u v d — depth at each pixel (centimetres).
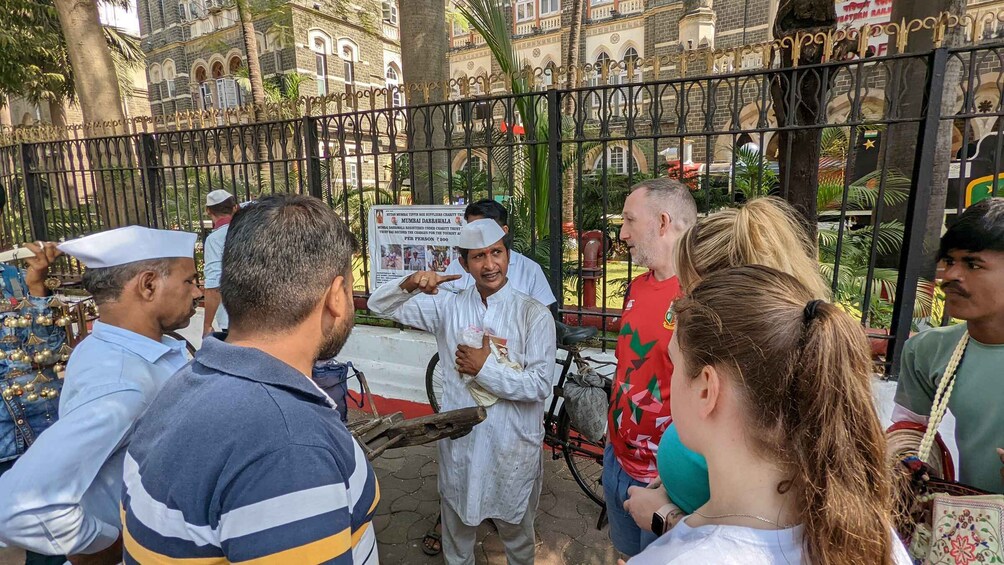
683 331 84
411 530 291
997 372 128
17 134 596
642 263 182
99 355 143
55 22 1060
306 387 97
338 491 91
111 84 684
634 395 175
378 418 211
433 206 406
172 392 98
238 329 101
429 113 396
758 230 123
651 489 141
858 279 428
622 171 1339
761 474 74
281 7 1388
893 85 290
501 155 596
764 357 73
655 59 323
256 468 85
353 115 419
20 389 179
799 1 318
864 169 699
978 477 131
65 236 592
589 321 406
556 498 321
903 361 155
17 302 184
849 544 65
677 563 71
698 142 1312
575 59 995
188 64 2212
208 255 392
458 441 214
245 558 83
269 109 454
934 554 111
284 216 100
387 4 2200
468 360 201
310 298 99
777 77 309
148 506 89
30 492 120
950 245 130
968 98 277
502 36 545
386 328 470
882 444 72
